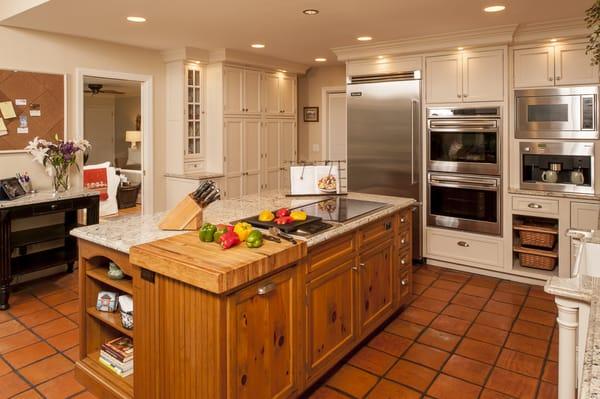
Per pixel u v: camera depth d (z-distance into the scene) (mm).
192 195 2469
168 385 1961
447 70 4406
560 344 1602
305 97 6723
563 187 3961
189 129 5270
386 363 2738
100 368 2404
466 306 3621
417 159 4652
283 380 2113
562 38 3814
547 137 3994
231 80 5371
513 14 3510
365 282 2846
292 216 2559
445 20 3693
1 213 3441
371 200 3463
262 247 2031
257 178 5840
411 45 4461
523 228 4184
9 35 3889
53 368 2652
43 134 4152
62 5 3268
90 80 4855
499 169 4195
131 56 4840
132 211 7438
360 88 4961
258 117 5785
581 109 3811
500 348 2920
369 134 4938
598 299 1363
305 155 6820
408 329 3205
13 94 3932
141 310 2055
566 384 1596
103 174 6949
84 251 2439
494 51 4133
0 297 3496
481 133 4281
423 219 4711
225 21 3725
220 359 1752
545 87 3963
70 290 3951
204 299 1776
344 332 2627
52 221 4328
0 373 2596
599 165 3789
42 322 3293
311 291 2297
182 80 5074
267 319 1987
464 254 4488
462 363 2736
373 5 3262
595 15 2357
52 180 4223
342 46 4773
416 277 4336
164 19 3654
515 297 3812
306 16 3568
